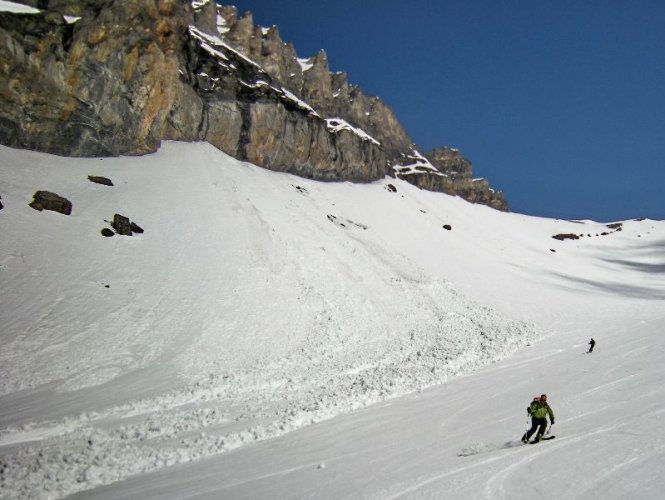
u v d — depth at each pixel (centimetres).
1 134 3875
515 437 1484
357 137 8300
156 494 1223
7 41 3819
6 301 2523
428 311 4319
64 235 3197
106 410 1991
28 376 2170
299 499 1113
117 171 4362
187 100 5603
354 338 3422
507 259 7244
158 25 5012
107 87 4450
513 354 3378
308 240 4681
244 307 3275
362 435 1698
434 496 1028
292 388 2480
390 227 6588
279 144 6631
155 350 2616
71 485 1309
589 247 11331
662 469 1045
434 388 2522
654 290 7181
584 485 1013
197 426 1873
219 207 4416
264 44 8469
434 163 12069
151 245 3506
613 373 2364
